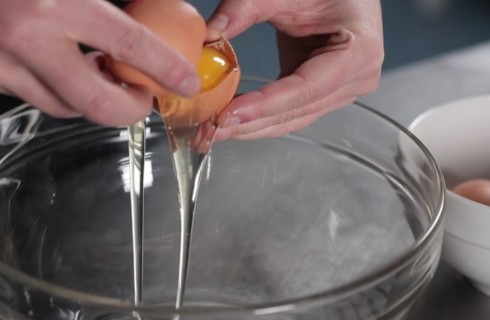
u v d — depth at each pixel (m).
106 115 0.59
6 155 0.71
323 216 0.77
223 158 0.79
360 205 0.76
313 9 0.75
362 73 0.74
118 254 0.73
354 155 0.78
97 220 0.75
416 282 0.62
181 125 0.62
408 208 0.72
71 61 0.57
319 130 0.79
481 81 1.05
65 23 0.56
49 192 0.74
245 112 0.67
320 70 0.71
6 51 0.58
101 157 0.76
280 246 0.75
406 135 0.73
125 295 0.71
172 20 0.60
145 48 0.56
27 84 0.61
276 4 0.73
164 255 0.74
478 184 0.81
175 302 0.71
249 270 0.74
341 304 0.57
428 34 1.82
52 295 0.56
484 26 1.86
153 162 0.77
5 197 0.71
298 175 0.79
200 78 0.59
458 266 0.75
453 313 0.75
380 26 0.76
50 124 0.74
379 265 0.72
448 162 0.88
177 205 0.77
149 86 0.59
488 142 0.89
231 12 0.72
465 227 0.73
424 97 1.01
